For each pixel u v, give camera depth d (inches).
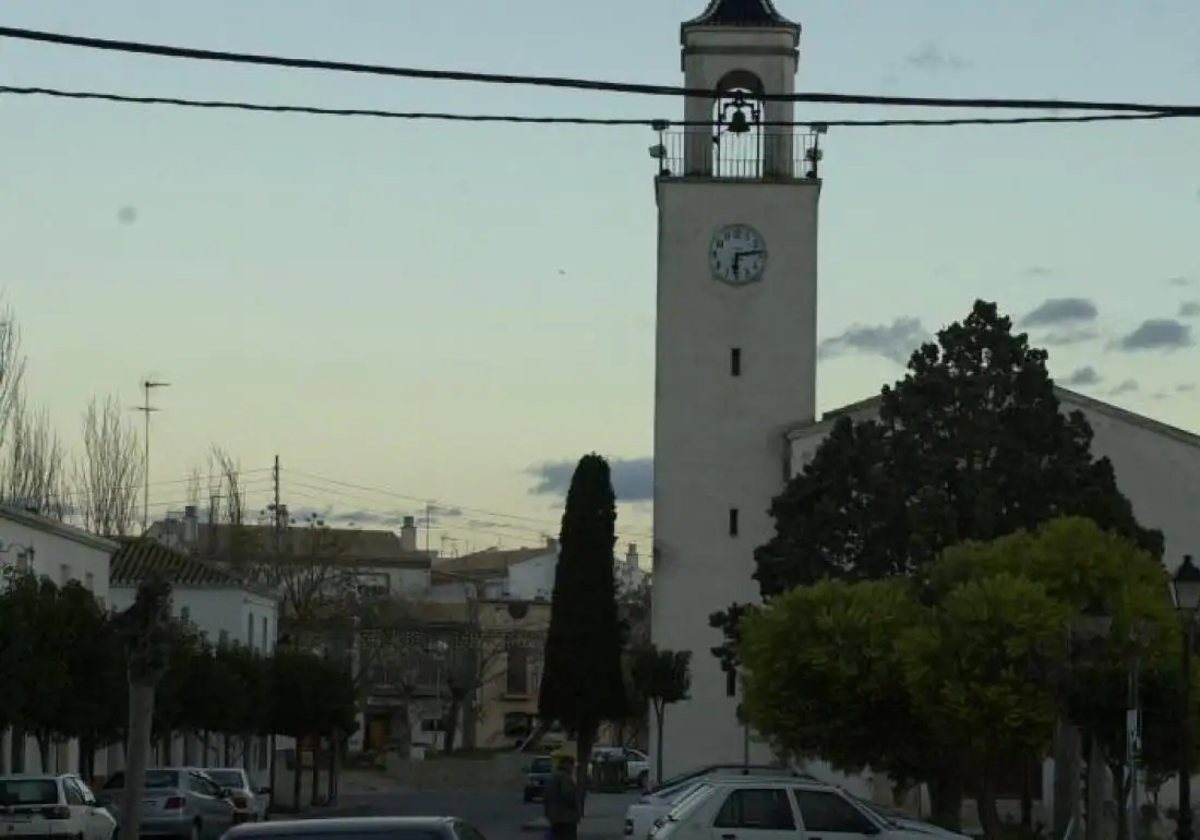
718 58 2728.8
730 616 2357.3
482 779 3865.7
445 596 5772.6
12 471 2906.0
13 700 1841.8
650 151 2751.0
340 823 669.9
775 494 2699.3
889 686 1721.2
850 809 1171.3
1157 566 1708.9
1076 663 1409.9
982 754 1679.4
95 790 2021.4
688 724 2647.6
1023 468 2105.1
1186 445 2583.7
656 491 2704.2
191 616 3139.8
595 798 3193.9
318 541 4330.7
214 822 1877.5
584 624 2672.2
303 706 2770.7
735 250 2723.9
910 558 2069.4
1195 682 1446.9
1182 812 1273.4
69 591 1915.6
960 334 2160.4
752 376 2716.5
